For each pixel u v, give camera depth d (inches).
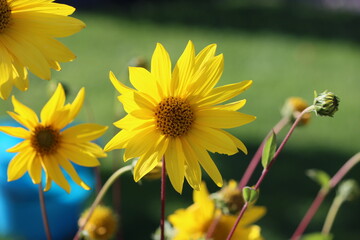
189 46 56.4
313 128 251.4
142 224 165.2
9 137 148.1
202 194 80.3
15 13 58.6
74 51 334.0
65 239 149.7
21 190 141.7
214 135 58.1
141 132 57.1
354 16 482.6
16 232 145.2
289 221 176.7
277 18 464.1
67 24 58.3
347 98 295.1
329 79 322.7
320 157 224.4
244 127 245.3
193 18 450.6
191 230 81.5
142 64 102.3
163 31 405.1
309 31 432.1
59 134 61.7
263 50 370.6
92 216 80.0
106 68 303.9
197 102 58.9
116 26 405.4
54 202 144.2
